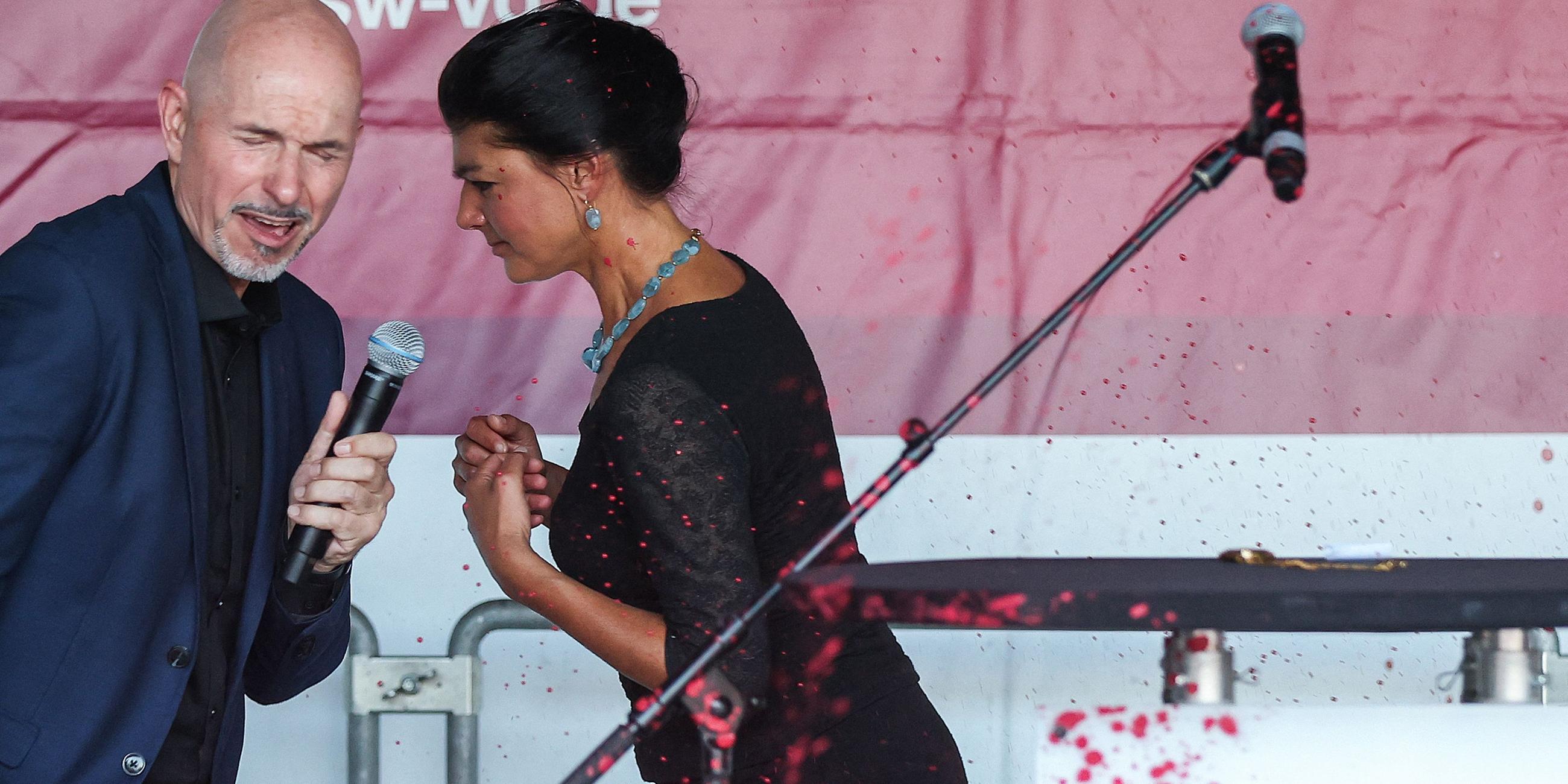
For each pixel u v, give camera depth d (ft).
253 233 14.87
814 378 15.39
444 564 24.80
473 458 17.52
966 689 25.03
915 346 24.12
